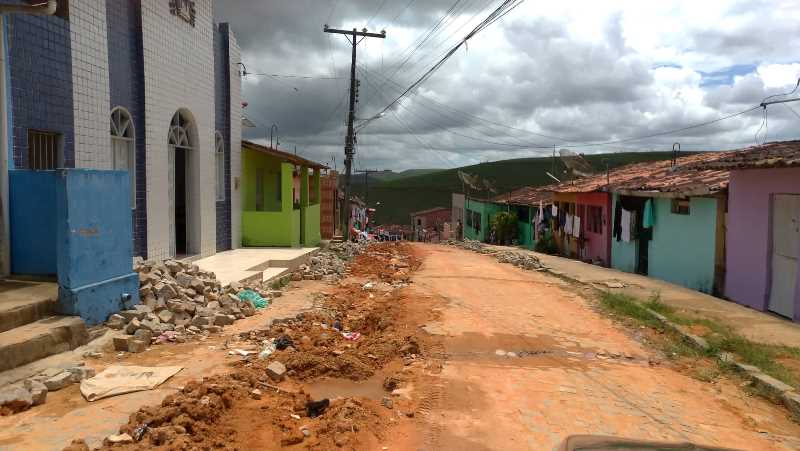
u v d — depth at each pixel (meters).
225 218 17.98
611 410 6.32
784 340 9.37
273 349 7.79
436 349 8.59
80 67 10.21
